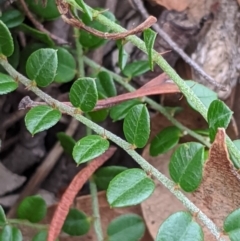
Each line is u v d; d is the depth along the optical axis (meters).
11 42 0.16
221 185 0.17
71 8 0.17
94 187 0.20
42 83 0.16
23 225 0.20
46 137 0.24
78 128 0.24
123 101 0.19
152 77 0.23
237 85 0.23
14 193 0.23
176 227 0.15
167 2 0.22
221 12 0.22
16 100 0.23
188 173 0.15
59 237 0.21
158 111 0.21
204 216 0.15
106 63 0.24
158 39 0.22
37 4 0.20
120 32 0.17
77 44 0.20
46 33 0.20
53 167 0.24
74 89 0.15
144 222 0.21
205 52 0.22
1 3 0.20
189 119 0.22
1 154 0.23
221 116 0.15
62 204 0.19
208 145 0.20
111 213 0.22
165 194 0.21
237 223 0.15
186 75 0.22
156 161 0.21
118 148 0.24
